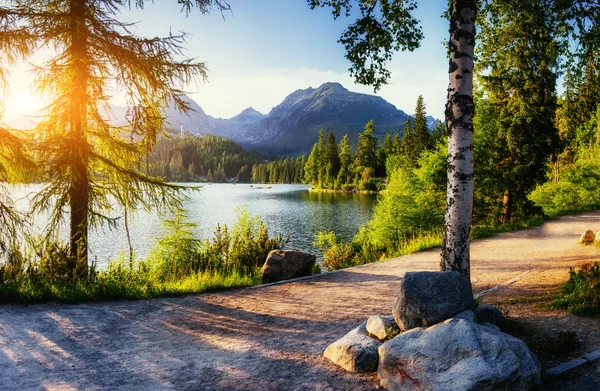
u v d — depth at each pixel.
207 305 8.28
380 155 99.12
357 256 15.77
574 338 4.73
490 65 11.95
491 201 22.52
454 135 5.51
